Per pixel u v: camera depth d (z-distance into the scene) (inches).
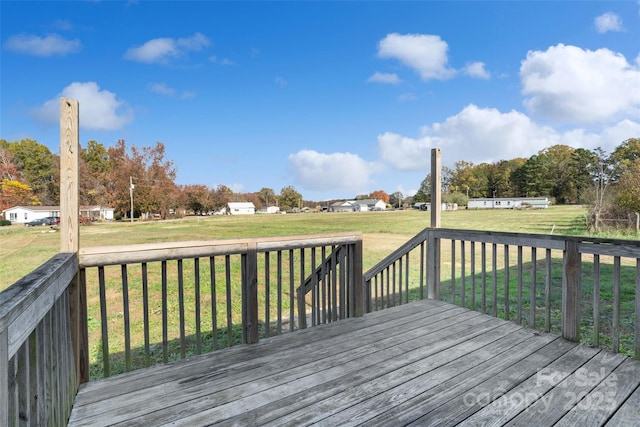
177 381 75.2
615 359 84.5
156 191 1795.0
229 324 96.5
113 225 1290.6
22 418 36.4
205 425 59.0
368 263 380.8
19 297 34.0
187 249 88.3
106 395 69.6
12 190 1665.8
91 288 277.0
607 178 577.0
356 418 60.7
